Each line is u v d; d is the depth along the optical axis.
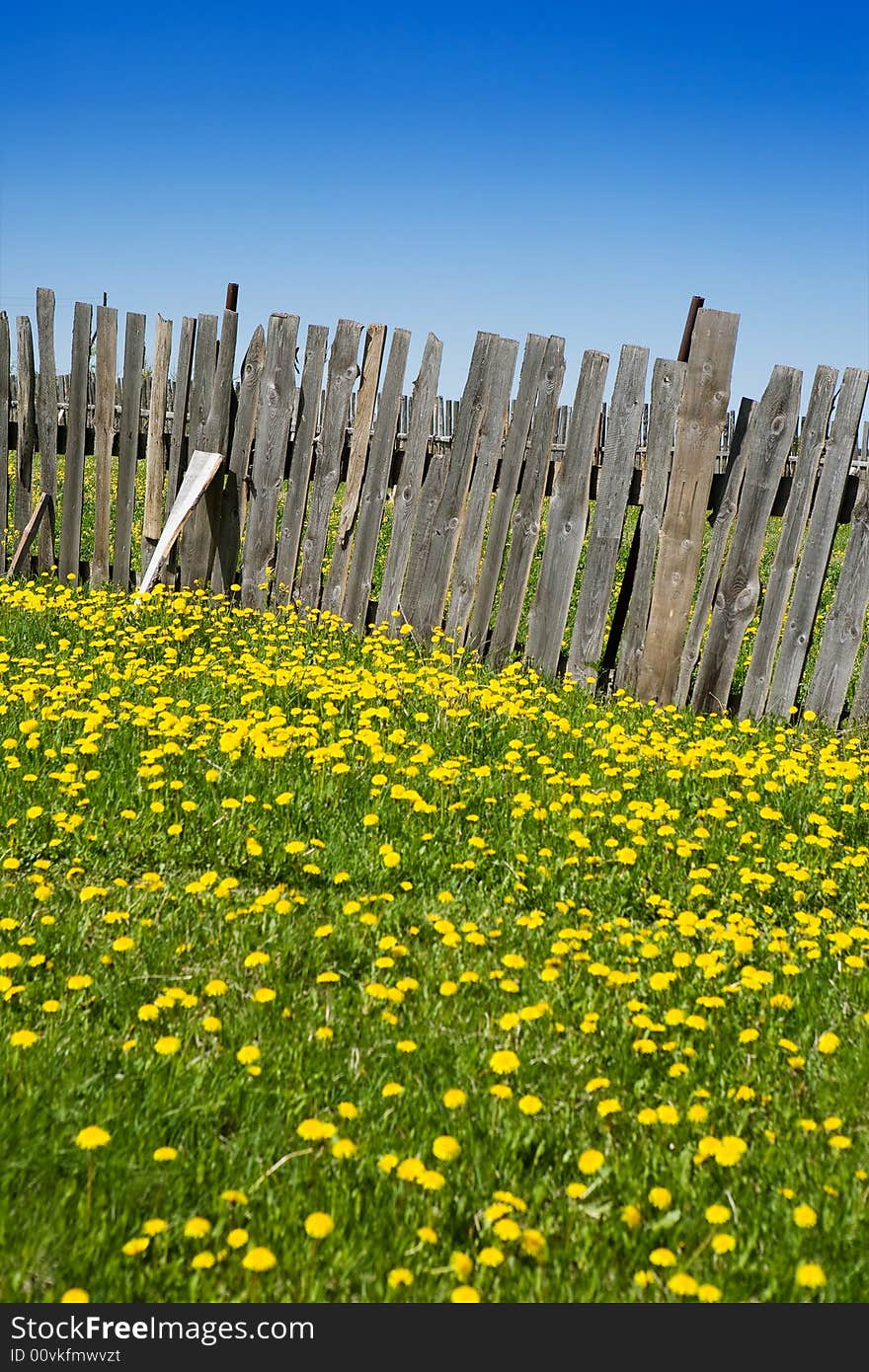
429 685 6.84
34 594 9.27
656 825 5.22
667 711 7.44
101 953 3.75
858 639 7.37
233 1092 2.99
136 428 9.62
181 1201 2.57
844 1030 3.54
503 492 8.22
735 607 7.65
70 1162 2.62
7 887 4.20
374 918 4.04
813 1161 2.85
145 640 8.05
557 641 8.15
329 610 9.01
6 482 10.24
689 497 7.64
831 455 7.30
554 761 6.00
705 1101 3.12
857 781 6.09
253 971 3.71
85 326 9.79
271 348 9.00
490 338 8.17
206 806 5.00
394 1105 3.00
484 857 4.81
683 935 4.14
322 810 5.07
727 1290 2.38
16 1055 3.04
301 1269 2.38
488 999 3.65
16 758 5.32
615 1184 2.76
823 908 4.47
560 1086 3.18
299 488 8.99
